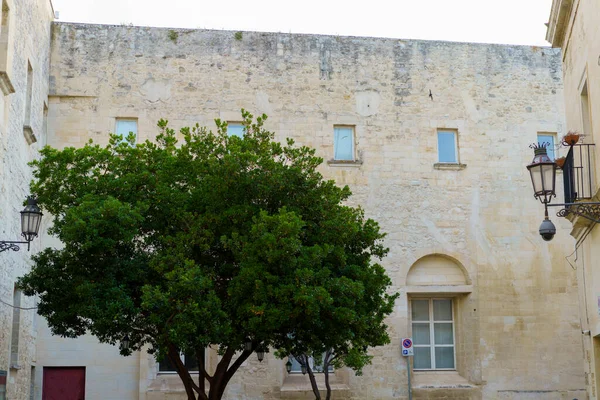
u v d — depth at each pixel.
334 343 17.25
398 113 28.17
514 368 27.16
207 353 25.75
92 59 26.91
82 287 15.85
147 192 17.44
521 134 28.69
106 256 16.59
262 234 16.19
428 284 27.47
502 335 27.31
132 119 26.91
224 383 17.66
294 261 16.20
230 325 16.41
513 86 28.98
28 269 23.34
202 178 17.81
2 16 18.06
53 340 25.39
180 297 15.95
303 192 17.70
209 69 27.45
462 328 27.56
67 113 26.45
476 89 28.77
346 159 27.73
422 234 27.55
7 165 19.31
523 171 28.47
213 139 18.20
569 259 28.00
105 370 25.47
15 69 19.97
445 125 28.36
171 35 27.48
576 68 17.41
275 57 27.89
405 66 28.56
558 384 27.22
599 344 16.89
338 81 28.08
